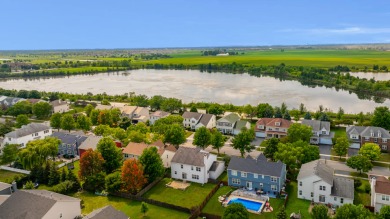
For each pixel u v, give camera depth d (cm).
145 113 14600
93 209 6931
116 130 10825
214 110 14588
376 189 6519
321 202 7081
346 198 6794
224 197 7362
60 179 8038
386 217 5456
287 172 8512
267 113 13925
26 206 5916
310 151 8606
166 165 9219
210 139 10156
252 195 7369
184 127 13162
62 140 10481
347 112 15775
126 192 7594
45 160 9081
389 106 16938
